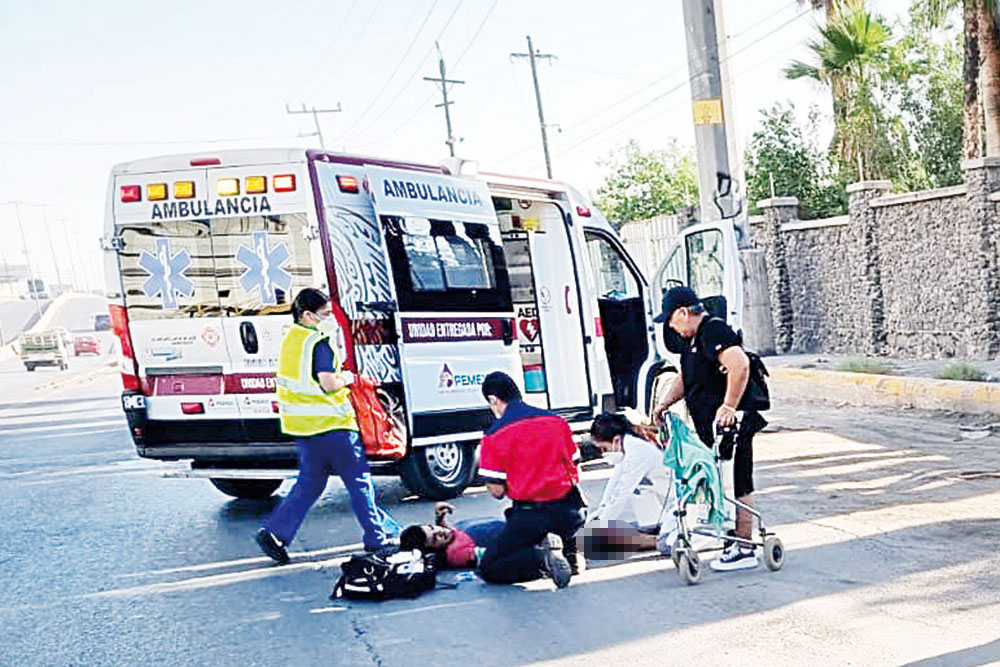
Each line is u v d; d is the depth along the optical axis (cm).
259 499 931
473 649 484
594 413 986
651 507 637
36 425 1870
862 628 477
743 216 1435
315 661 482
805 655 447
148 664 492
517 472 592
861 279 1716
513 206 1005
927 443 969
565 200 1004
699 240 1161
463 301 852
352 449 662
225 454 812
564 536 595
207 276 812
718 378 588
